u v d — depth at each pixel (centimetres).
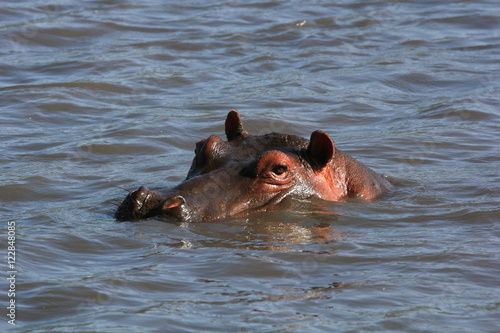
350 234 4119
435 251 3816
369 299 3203
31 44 10694
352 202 4678
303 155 4562
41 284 3316
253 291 3272
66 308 3080
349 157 4922
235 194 4297
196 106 7806
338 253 3781
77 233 4034
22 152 6228
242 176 4359
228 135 4681
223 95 8275
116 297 3183
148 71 9338
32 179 5359
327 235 4078
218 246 3841
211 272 3491
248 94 8306
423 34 11481
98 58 9869
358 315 3036
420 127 7056
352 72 9325
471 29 11762
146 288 3288
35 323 2938
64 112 7625
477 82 8812
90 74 9131
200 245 3847
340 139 6688
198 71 9406
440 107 7738
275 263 3612
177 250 3769
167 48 10606
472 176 5450
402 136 6712
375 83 8856
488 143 6481
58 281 3350
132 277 3391
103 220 4325
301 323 2944
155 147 6388
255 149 4534
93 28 11538
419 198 4881
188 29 11769
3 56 10050
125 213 4284
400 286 3350
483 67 9512
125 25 11819
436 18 12425
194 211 4172
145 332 2830
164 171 5644
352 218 4381
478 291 3316
